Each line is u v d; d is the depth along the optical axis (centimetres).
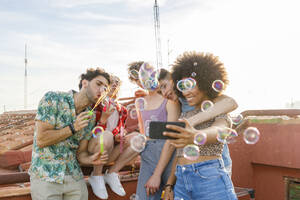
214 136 152
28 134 577
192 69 174
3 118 802
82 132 215
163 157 221
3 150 452
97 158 220
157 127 153
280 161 325
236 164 343
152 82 230
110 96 244
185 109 208
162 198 209
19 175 213
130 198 263
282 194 331
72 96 208
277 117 329
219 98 179
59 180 198
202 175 167
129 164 272
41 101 200
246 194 297
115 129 247
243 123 343
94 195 247
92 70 214
